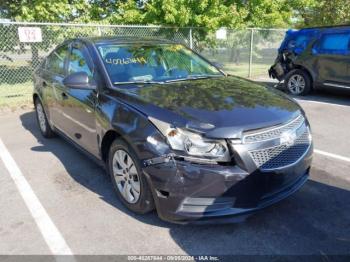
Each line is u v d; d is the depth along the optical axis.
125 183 3.30
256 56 14.04
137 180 3.12
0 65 10.07
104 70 3.74
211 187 2.68
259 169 2.76
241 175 2.69
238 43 12.95
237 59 13.16
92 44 4.14
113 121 3.24
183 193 2.72
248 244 2.87
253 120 2.86
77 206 3.50
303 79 9.00
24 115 7.43
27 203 3.59
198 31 11.73
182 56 4.48
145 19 11.59
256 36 13.71
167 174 2.73
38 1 9.89
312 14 17.50
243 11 12.90
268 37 14.29
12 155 4.98
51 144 5.45
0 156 4.95
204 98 3.23
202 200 2.73
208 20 11.41
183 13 10.94
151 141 2.83
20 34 8.24
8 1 10.22
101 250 2.83
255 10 13.91
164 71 4.07
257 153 2.77
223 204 2.75
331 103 8.13
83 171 4.36
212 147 2.68
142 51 4.22
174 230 3.06
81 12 11.72
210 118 2.82
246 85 3.88
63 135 4.92
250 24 14.07
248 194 2.76
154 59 4.17
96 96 3.64
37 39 8.52
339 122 6.50
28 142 5.57
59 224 3.19
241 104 3.14
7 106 8.09
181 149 2.72
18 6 10.27
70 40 4.88
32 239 2.98
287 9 15.92
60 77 4.71
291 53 9.24
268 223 3.15
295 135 3.09
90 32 10.16
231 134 2.70
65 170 4.40
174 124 2.78
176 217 2.80
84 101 3.86
